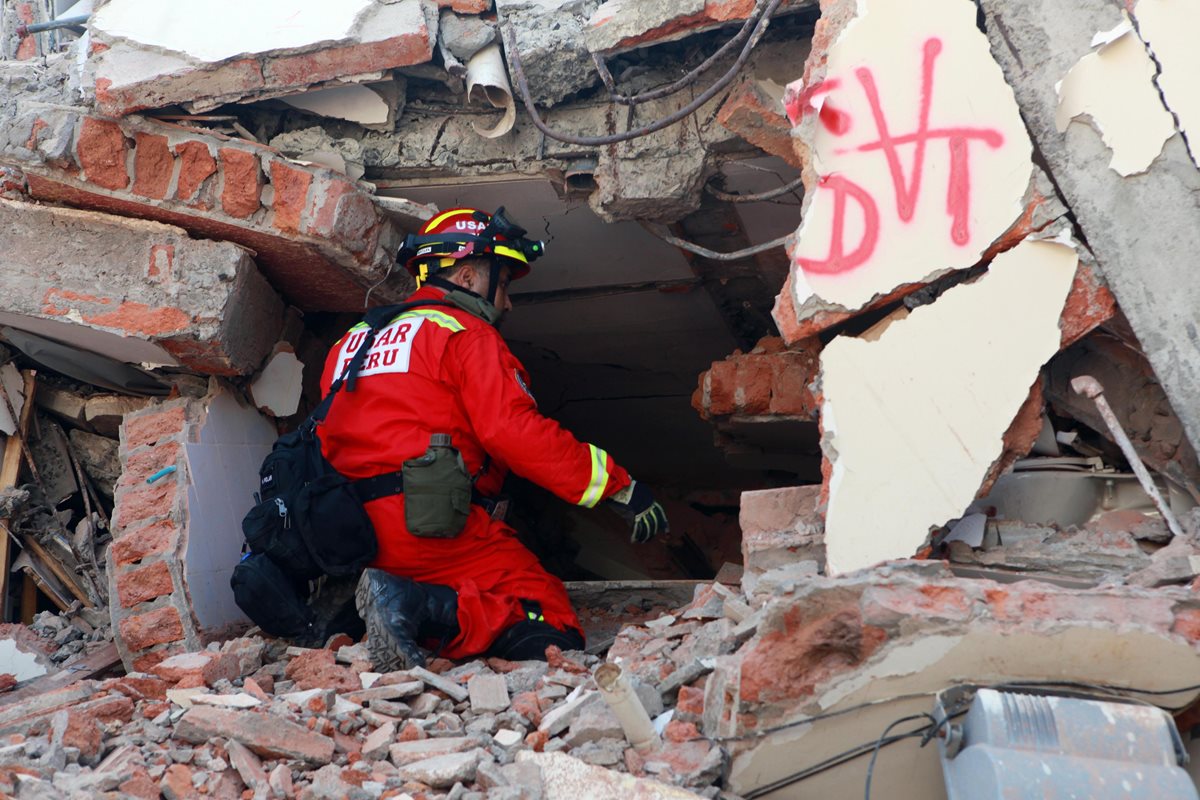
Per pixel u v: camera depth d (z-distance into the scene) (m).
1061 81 6.63
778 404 9.91
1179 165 6.42
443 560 8.52
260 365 10.20
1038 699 5.14
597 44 8.58
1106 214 6.52
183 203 9.11
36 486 10.34
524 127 9.38
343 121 9.57
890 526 6.62
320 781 5.49
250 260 9.41
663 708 6.25
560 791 5.37
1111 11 6.57
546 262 11.25
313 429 8.80
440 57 9.09
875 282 6.84
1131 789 4.81
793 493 7.34
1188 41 6.45
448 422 8.62
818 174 7.02
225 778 5.69
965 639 5.27
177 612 8.90
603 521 14.30
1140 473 6.54
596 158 9.34
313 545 8.29
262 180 9.15
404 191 9.94
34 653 9.31
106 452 10.68
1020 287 6.56
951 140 6.76
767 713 5.50
